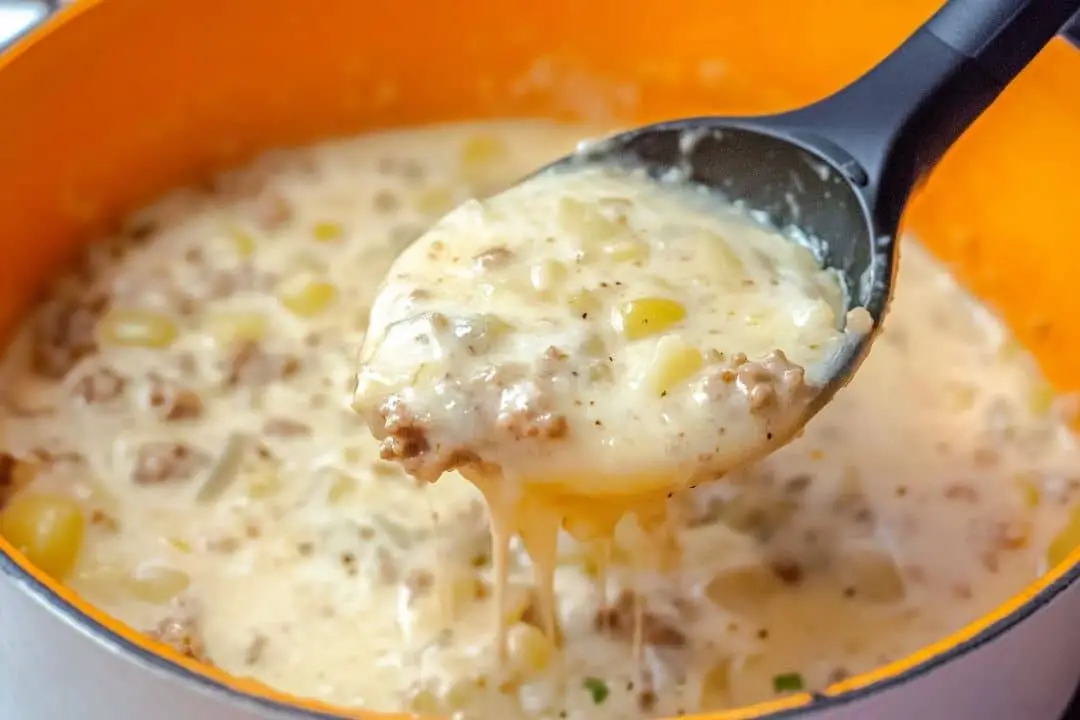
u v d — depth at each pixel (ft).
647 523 1.20
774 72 1.49
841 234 1.23
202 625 1.22
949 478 1.33
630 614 1.23
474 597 1.23
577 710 1.19
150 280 1.41
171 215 1.46
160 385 1.33
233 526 1.27
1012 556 1.29
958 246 1.44
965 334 1.42
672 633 1.23
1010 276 1.41
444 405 1.13
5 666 1.11
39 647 1.07
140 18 1.37
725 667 1.21
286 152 1.51
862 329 1.19
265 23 1.43
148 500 1.28
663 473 1.13
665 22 1.49
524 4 1.49
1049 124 1.35
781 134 1.24
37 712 1.11
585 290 1.19
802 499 1.31
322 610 1.23
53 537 1.24
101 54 1.37
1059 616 1.07
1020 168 1.38
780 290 1.21
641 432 1.13
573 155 1.30
